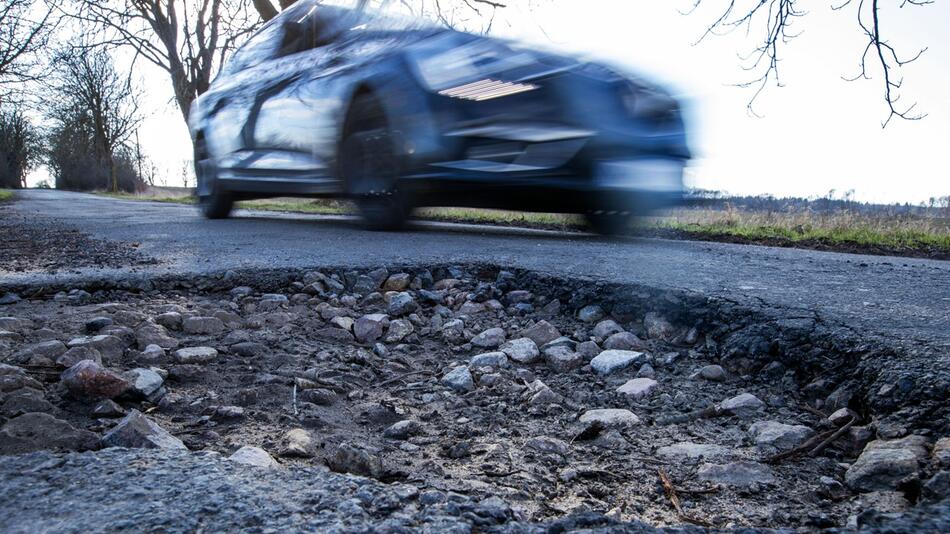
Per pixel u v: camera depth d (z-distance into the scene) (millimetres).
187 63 19734
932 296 3082
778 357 2381
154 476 1295
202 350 2455
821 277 3662
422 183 5066
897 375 1947
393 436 1881
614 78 4672
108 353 2385
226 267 3688
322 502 1201
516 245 4789
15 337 2480
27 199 19375
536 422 2027
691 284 3166
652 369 2475
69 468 1325
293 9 6891
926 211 8578
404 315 3186
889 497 1491
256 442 1746
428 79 4980
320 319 3090
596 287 3221
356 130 5449
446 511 1197
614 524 1171
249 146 6676
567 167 4551
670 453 1794
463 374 2379
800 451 1781
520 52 4848
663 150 4730
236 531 1093
